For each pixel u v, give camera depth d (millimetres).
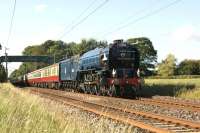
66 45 165875
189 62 131500
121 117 16891
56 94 39125
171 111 20781
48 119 12852
